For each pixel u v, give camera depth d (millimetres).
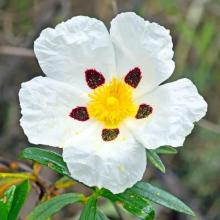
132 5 725
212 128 710
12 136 734
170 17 777
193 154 768
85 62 470
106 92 475
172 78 764
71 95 469
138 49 469
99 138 462
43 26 710
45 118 459
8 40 727
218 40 787
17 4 776
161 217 705
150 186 475
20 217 574
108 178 447
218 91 811
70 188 697
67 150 454
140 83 473
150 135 454
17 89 758
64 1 719
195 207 718
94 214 469
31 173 517
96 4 774
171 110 453
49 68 467
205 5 777
